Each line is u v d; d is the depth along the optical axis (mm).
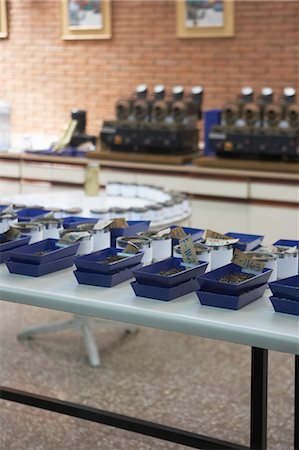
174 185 6715
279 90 7750
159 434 2939
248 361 4867
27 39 9047
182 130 6926
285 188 6227
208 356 4961
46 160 7344
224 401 4270
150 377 4605
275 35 7680
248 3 7750
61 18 8773
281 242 3127
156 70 8359
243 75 7906
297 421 3131
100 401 4258
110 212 4238
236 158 6629
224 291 2578
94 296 2686
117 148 7137
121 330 5457
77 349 5074
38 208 4000
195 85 8180
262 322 2430
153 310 2533
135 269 2912
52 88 9016
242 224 6457
